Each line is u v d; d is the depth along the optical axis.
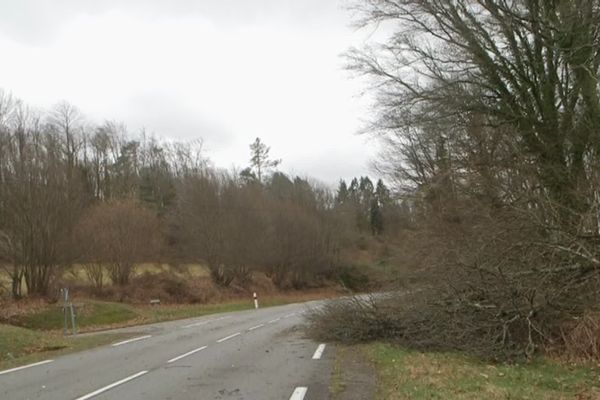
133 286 39.88
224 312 37.47
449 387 9.17
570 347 12.21
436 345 13.69
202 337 20.03
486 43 17.64
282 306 43.38
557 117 16.75
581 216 12.41
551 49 16.08
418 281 16.09
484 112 18.06
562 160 16.53
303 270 60.56
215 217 49.81
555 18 15.65
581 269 12.81
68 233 33.69
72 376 12.12
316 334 17.34
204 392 9.64
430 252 18.00
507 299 12.84
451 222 19.27
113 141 68.88
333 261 62.28
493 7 16.86
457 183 19.20
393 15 18.98
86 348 17.95
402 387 9.34
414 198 26.36
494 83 17.86
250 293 51.12
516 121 17.45
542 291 12.68
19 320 27.25
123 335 22.14
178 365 13.09
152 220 42.91
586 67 14.77
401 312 15.30
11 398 9.90
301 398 8.89
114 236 39.09
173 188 62.38
